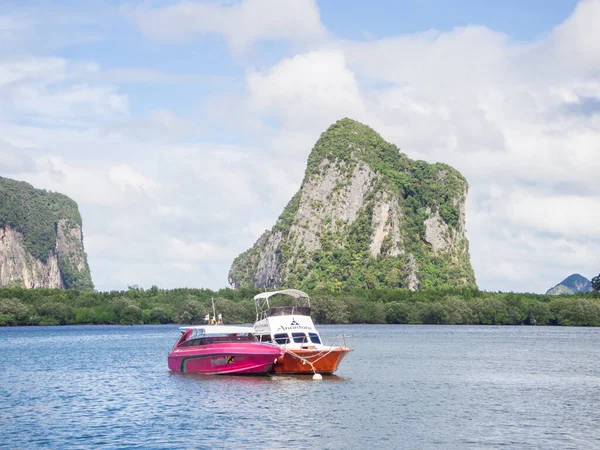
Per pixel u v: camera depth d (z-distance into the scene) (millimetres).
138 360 105062
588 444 46625
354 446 45969
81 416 55812
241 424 52062
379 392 67438
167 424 52188
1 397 66500
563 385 74562
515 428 51375
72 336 185750
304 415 55438
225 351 73375
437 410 58219
